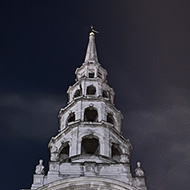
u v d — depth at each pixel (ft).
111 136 179.63
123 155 167.02
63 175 156.87
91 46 238.07
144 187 154.81
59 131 191.01
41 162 162.71
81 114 186.19
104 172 158.61
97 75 213.87
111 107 195.83
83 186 150.92
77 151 170.71
